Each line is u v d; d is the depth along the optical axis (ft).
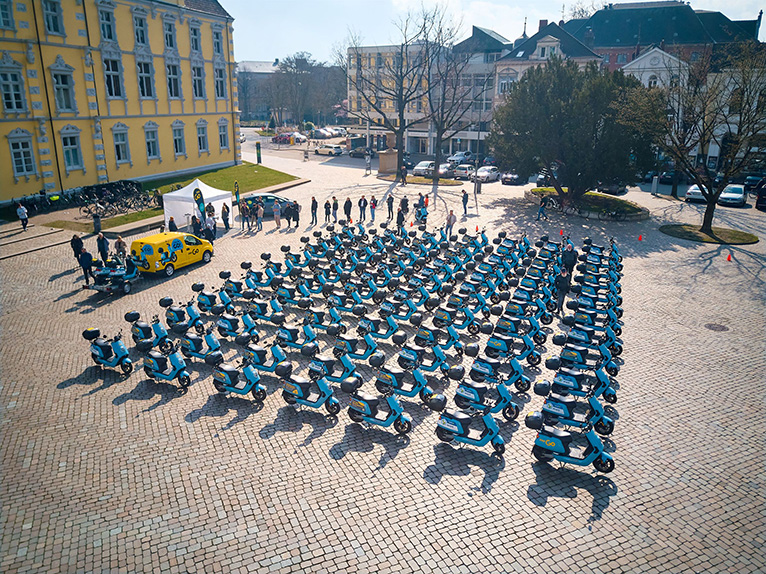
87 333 42.73
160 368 40.98
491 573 25.03
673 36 196.34
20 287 62.75
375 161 197.98
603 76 103.55
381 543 26.61
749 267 75.00
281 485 30.68
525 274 65.92
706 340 51.13
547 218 104.83
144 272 66.80
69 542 26.23
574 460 32.35
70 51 102.78
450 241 78.79
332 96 371.76
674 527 28.14
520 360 48.03
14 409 37.81
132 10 114.21
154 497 29.43
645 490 31.01
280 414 38.19
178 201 87.61
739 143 87.61
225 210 92.07
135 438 34.81
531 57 187.83
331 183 142.72
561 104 104.22
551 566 25.52
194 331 52.75
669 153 96.84
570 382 40.22
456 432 34.17
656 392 41.70
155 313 55.98
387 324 51.26
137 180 120.26
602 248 73.72
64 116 103.19
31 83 96.68
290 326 48.01
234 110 149.79
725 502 30.04
